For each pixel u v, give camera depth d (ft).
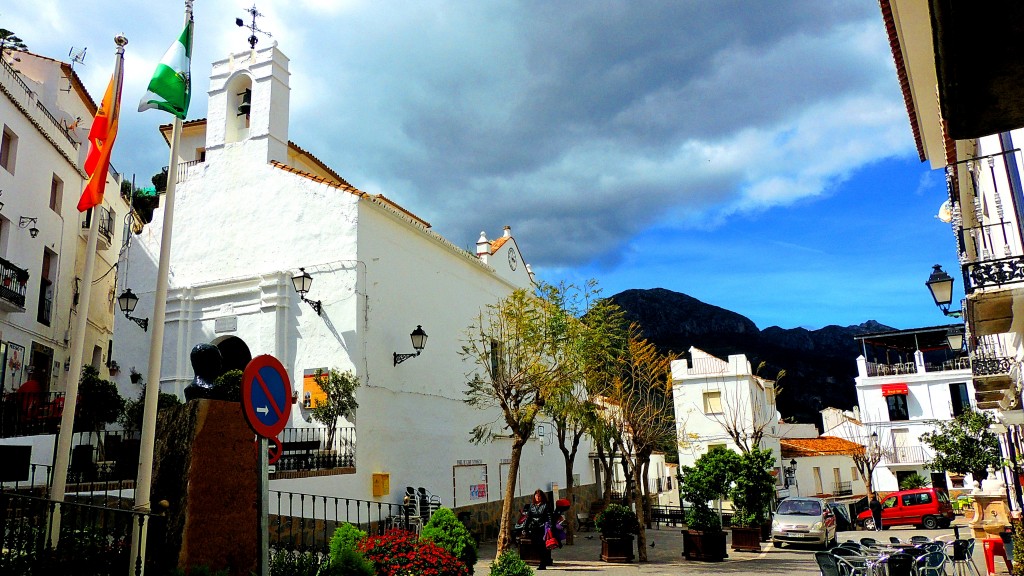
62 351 70.18
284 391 19.27
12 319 59.21
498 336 65.51
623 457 69.26
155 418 24.54
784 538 63.67
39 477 38.04
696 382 121.29
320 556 34.99
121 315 62.69
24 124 61.77
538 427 80.94
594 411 63.26
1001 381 44.21
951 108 7.27
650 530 81.87
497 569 31.63
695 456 118.52
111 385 45.44
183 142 71.10
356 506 49.65
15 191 60.03
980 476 92.07
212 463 22.12
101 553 20.39
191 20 31.96
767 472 61.67
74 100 78.95
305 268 57.16
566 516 65.51
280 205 59.57
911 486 126.31
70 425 25.94
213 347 23.72
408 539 28.71
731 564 51.34
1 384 56.65
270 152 61.98
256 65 64.08
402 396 58.13
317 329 55.36
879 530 90.68
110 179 83.15
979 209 44.68
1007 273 27.66
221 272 60.59
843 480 148.77
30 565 19.03
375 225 58.59
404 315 60.44
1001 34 6.14
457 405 66.28
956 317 43.42
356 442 51.37
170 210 28.43
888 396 135.33
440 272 67.97
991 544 44.75
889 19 26.55
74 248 73.46
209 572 20.13
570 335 51.78
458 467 64.28
